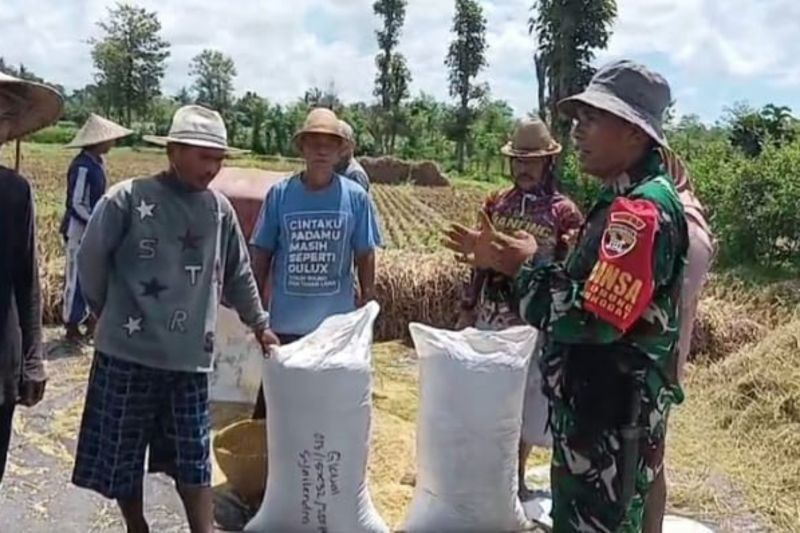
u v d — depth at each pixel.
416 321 6.61
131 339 2.76
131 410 2.79
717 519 3.61
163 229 2.76
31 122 2.46
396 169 32.94
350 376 3.01
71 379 5.12
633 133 2.03
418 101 52.84
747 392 4.99
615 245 1.90
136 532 2.95
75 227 5.70
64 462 3.87
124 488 2.83
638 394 2.01
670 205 1.96
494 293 3.52
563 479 2.12
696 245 2.60
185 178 2.79
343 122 4.30
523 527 3.27
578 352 2.05
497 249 2.14
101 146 5.73
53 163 27.78
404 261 6.85
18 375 2.42
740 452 4.35
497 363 3.10
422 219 17.98
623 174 2.07
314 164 3.61
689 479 3.99
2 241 2.33
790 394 4.77
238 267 3.03
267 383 3.10
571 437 2.07
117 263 2.78
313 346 3.12
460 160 48.06
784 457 4.30
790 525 3.57
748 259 12.24
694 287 2.62
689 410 4.93
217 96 54.22
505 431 3.13
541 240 3.46
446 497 3.16
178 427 2.85
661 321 2.00
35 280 2.48
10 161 17.73
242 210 4.75
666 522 3.48
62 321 6.39
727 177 12.59
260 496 3.49
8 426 2.45
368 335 3.18
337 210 3.64
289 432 3.05
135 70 52.09
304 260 3.63
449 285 6.60
